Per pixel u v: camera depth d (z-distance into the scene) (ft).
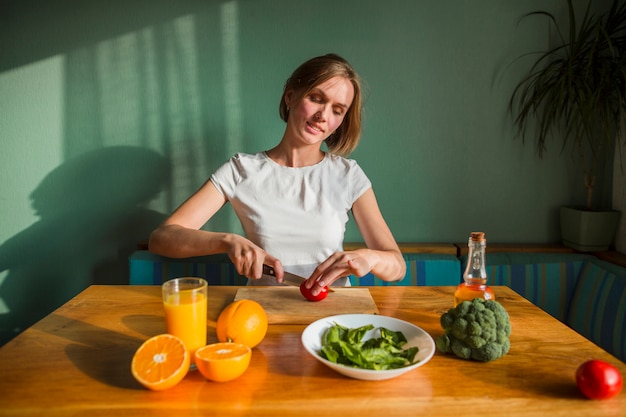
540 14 6.39
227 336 2.80
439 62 6.47
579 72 6.09
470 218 6.78
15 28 6.30
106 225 6.67
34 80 6.38
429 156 6.64
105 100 6.44
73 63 6.36
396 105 6.54
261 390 2.45
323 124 4.58
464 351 2.79
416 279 6.09
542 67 6.45
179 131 6.52
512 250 6.43
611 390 2.35
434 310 3.69
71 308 3.63
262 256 3.66
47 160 6.52
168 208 6.66
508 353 2.94
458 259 6.21
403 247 6.40
